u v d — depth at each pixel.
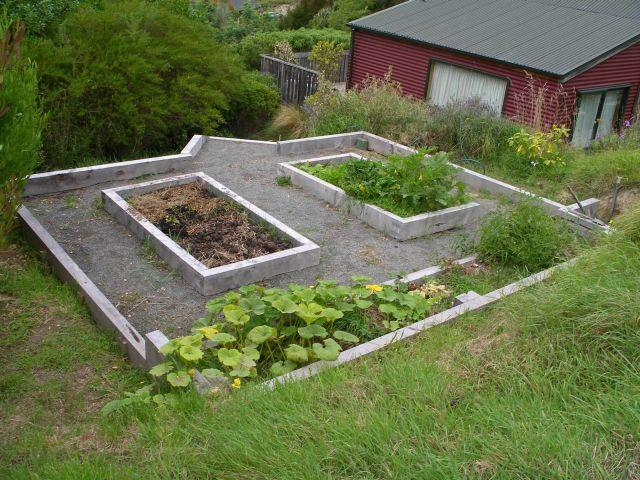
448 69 17.12
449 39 17.00
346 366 4.29
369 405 3.57
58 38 11.22
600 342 3.96
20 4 11.36
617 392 3.49
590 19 16.52
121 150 11.51
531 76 14.27
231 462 3.19
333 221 7.80
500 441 3.12
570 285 4.54
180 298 5.89
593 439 3.12
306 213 7.98
